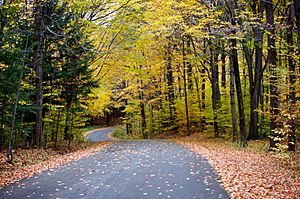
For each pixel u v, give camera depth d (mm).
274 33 12820
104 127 58688
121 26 16609
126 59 19172
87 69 18562
